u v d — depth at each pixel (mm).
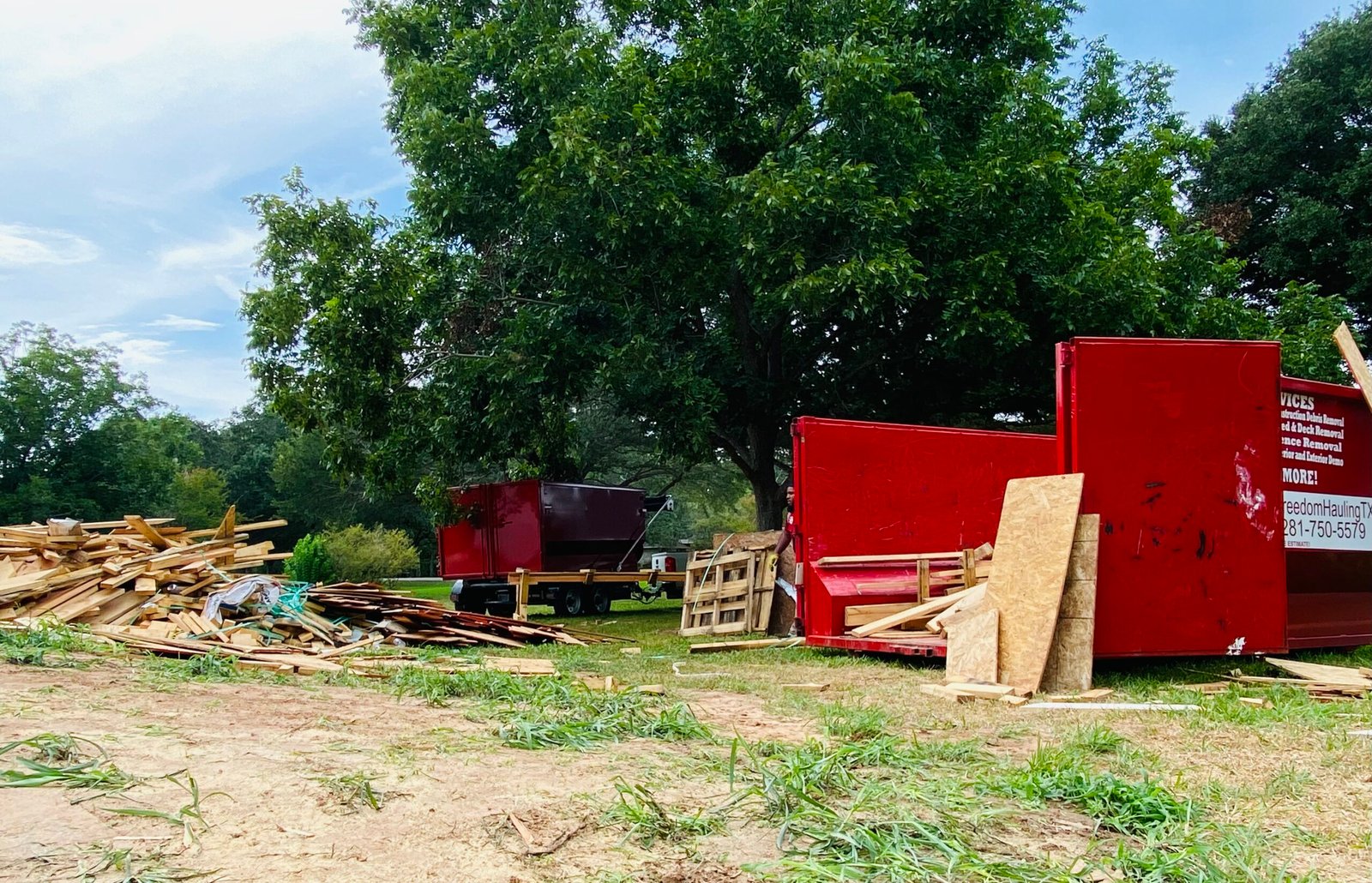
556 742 4586
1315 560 9367
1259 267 28688
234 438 71000
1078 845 3305
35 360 48312
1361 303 26484
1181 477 8453
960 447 11797
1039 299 15008
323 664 7406
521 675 7223
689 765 4207
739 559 14055
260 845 2783
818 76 14398
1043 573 7594
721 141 16156
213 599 9539
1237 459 8617
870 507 11148
